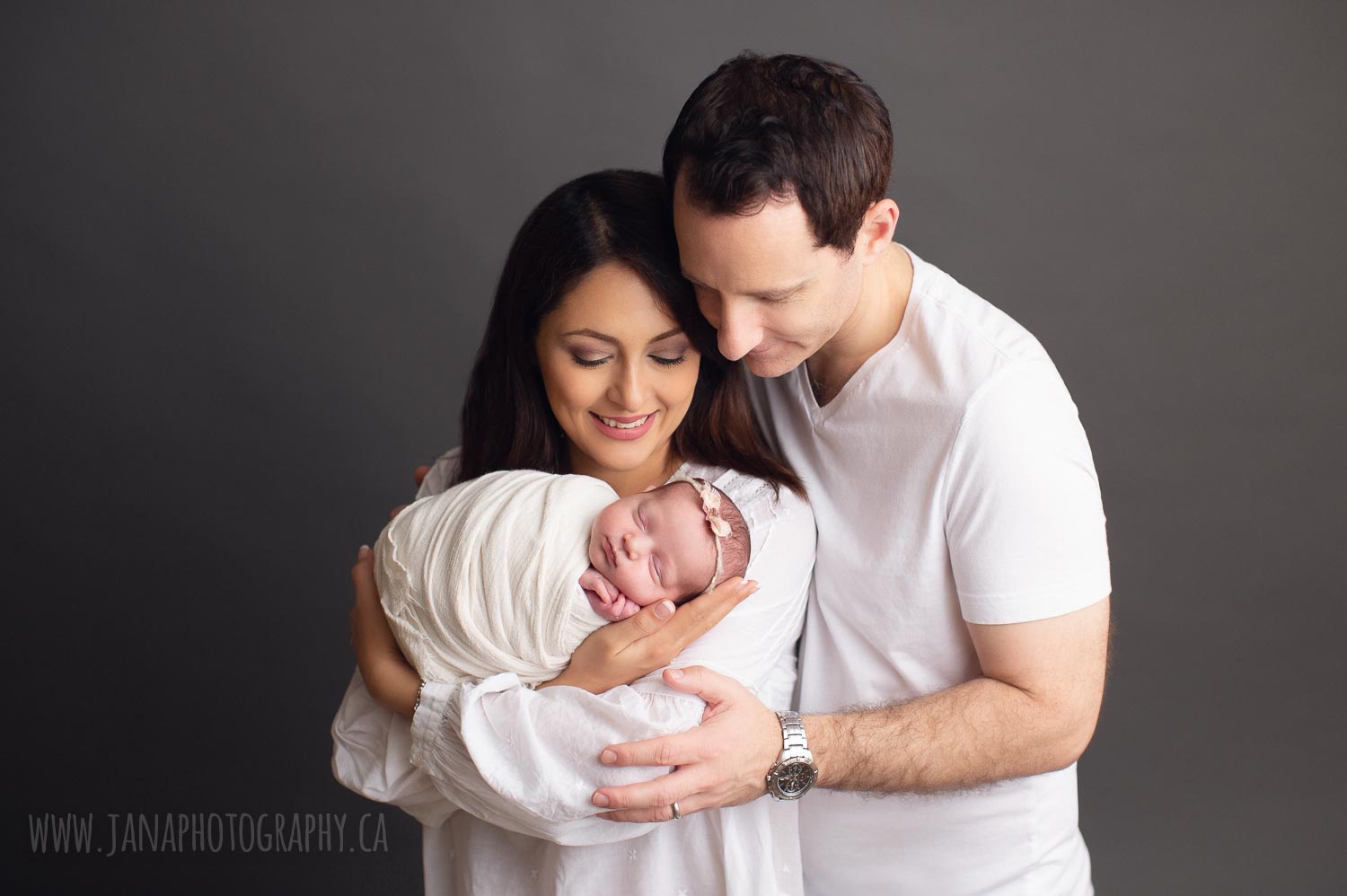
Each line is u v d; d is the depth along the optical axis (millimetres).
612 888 1758
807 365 1832
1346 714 3471
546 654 1630
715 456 1848
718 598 1619
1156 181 3406
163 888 3436
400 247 3703
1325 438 3408
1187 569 3512
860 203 1510
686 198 1488
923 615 1759
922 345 1694
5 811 3609
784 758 1593
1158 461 3492
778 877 1766
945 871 1851
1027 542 1627
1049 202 3475
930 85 3500
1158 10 3354
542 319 1698
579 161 3678
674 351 1697
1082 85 3416
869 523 1785
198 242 3697
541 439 1885
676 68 3613
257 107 3660
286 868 3500
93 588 3736
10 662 3721
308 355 3723
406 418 3746
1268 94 3328
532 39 3623
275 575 3740
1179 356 3449
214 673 3729
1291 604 3475
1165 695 3543
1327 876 3381
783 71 1518
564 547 1646
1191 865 3453
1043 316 3516
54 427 3736
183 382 3725
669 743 1520
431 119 3660
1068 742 1701
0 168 3693
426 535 1706
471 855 1862
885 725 1647
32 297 3721
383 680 1724
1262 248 3375
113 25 3652
